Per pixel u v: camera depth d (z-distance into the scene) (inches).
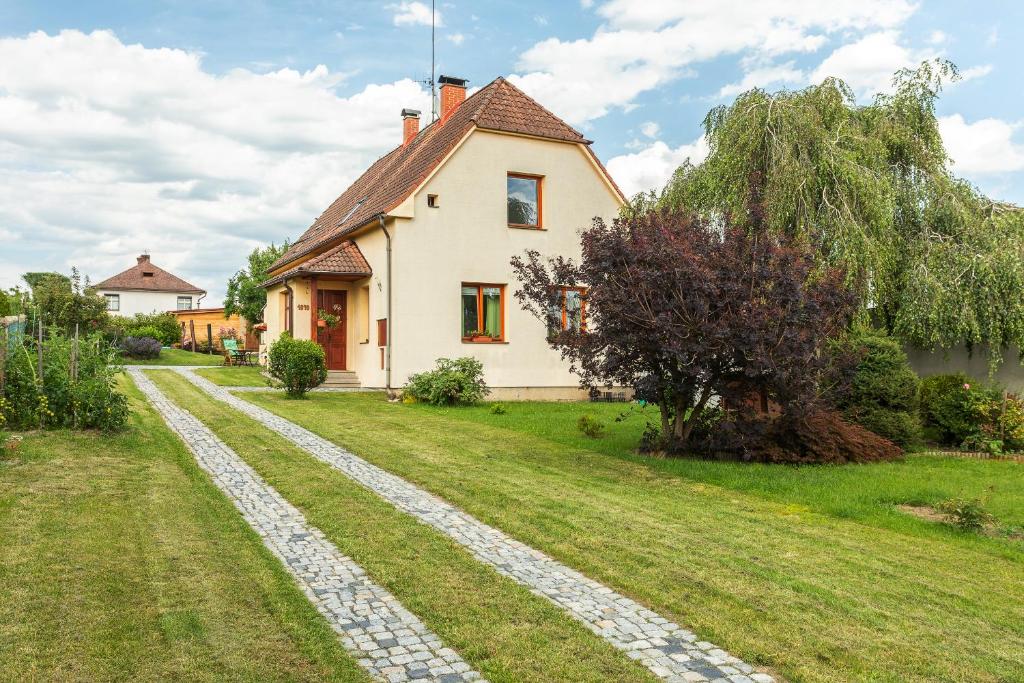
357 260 844.0
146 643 175.9
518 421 595.8
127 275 2596.0
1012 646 190.2
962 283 570.3
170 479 345.7
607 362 425.4
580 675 169.5
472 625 195.5
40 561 221.3
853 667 176.4
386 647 182.7
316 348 733.9
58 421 428.8
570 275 437.1
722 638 191.0
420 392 730.2
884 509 328.5
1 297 781.3
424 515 307.4
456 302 780.6
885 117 654.5
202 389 777.6
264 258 1556.3
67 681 156.6
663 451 454.0
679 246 402.6
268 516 298.7
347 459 420.5
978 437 511.2
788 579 234.7
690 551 262.1
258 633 185.5
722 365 422.0
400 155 1103.0
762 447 442.6
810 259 417.1
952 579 240.7
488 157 796.6
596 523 295.7
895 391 501.7
